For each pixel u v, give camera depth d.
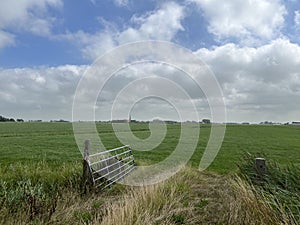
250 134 45.44
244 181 6.50
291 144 30.36
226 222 5.09
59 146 26.45
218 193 7.02
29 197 5.77
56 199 6.07
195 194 7.17
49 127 62.06
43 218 5.24
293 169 6.29
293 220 4.36
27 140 32.66
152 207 5.50
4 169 9.13
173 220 5.17
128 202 5.58
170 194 6.41
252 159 8.07
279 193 5.37
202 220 5.32
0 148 24.62
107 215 5.05
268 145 29.03
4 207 5.21
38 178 7.91
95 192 7.38
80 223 5.07
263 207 4.79
